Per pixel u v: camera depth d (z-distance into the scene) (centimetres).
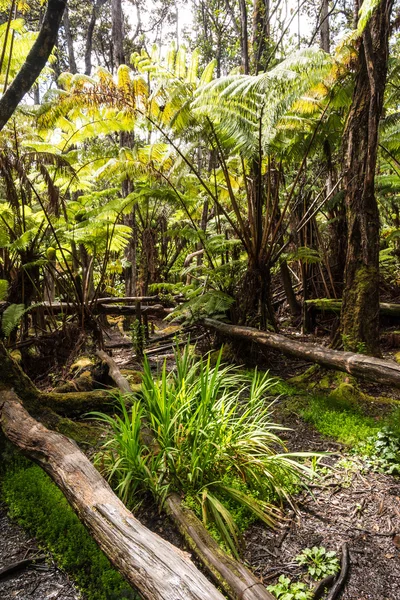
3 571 204
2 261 577
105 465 267
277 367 515
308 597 179
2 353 317
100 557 208
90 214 534
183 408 271
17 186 550
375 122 397
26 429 249
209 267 586
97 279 906
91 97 485
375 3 326
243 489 249
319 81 403
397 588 184
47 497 256
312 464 269
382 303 652
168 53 530
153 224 812
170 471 242
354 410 369
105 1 1424
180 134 505
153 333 739
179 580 134
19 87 263
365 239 422
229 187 489
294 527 226
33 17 1213
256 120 429
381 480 267
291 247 662
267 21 668
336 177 604
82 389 400
